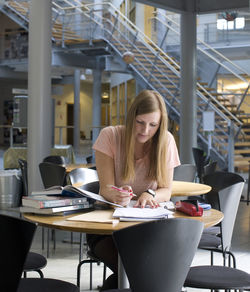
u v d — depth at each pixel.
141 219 2.28
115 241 1.80
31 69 6.98
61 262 4.61
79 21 14.26
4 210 7.14
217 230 3.54
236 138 10.89
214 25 13.70
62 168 4.88
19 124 9.70
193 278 2.45
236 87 12.25
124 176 2.83
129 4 14.41
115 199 2.60
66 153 9.41
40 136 6.96
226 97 12.37
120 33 13.58
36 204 2.41
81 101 28.77
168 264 1.90
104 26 13.91
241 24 13.36
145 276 1.87
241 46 13.36
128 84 18.97
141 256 1.84
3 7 15.27
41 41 6.93
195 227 1.94
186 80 9.42
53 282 2.36
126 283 2.39
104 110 28.06
